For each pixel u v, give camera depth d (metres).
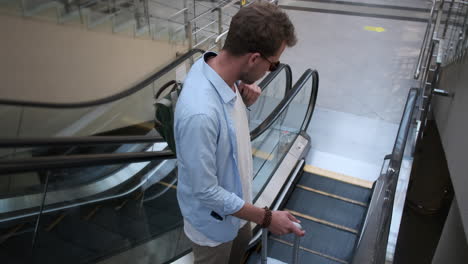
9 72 5.04
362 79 6.57
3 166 2.00
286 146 4.59
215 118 1.31
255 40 1.23
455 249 4.99
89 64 5.94
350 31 8.21
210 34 7.46
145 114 7.01
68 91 5.81
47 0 5.36
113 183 3.29
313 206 3.94
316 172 4.46
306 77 4.39
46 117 5.60
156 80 6.84
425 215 9.30
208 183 1.34
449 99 5.09
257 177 3.77
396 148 3.05
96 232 2.84
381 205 2.76
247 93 1.72
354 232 3.60
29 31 5.07
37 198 2.81
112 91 6.48
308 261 3.27
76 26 5.57
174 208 3.29
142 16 6.82
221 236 1.72
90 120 6.14
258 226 3.42
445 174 8.90
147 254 2.95
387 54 7.34
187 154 1.31
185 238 2.97
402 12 9.17
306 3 9.62
